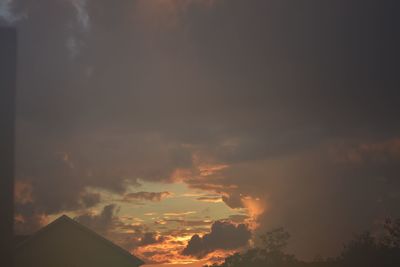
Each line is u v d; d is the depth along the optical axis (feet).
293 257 119.03
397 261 113.70
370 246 117.08
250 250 120.26
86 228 101.19
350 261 116.06
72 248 100.63
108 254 102.01
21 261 98.27
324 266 115.96
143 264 103.81
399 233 116.98
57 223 100.42
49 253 99.66
